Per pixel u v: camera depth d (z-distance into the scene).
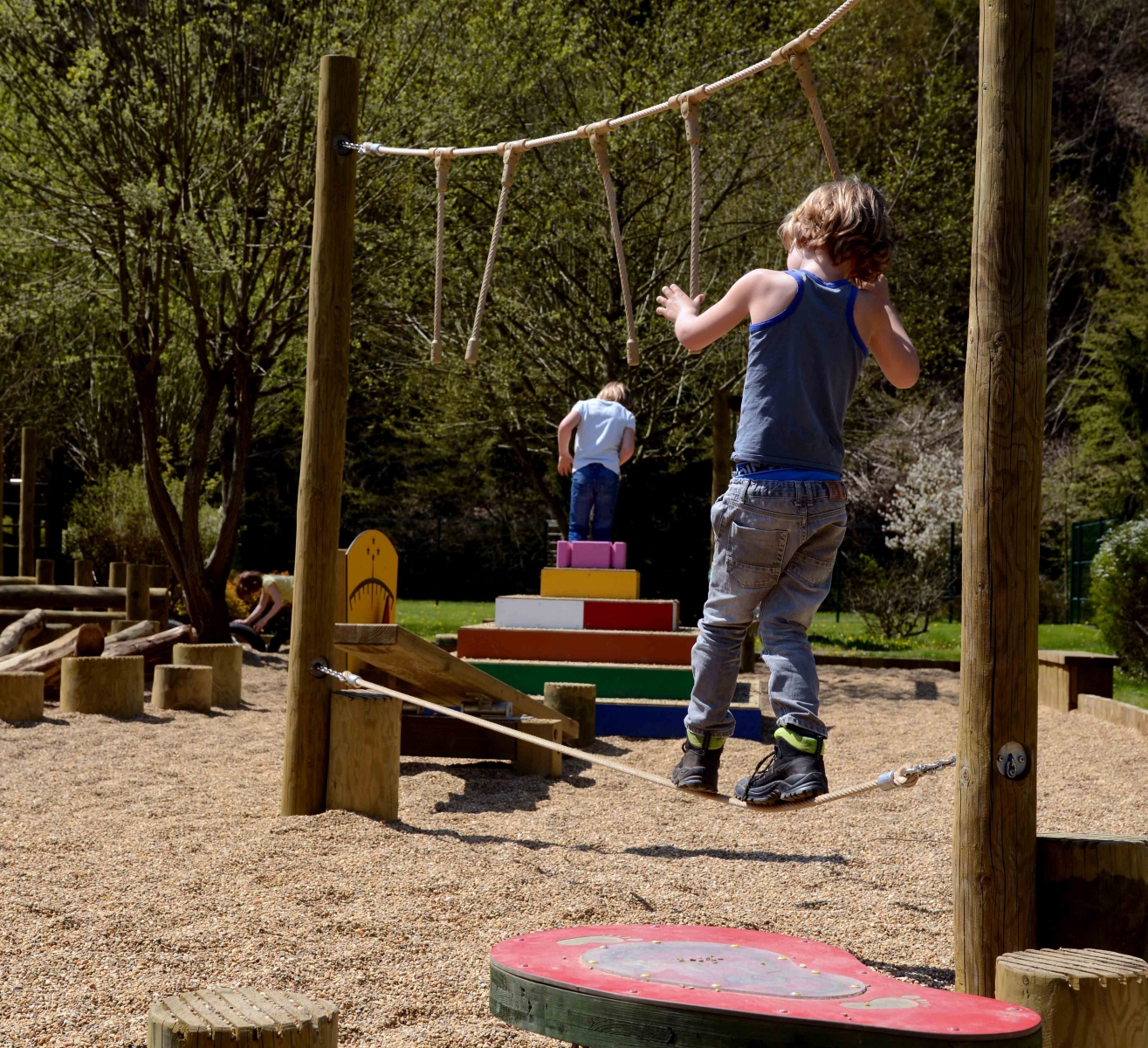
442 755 7.71
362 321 15.77
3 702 8.56
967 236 19.83
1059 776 7.48
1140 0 35.16
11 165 13.48
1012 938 3.35
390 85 14.08
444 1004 3.50
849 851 5.58
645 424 20.47
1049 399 31.84
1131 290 29.03
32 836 5.41
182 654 10.18
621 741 9.00
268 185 13.79
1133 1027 2.72
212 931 4.07
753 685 11.23
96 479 22.66
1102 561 14.82
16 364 21.81
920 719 10.27
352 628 6.28
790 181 19.39
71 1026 3.25
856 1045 2.17
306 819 5.82
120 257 13.50
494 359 18.16
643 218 18.11
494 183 17.12
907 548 24.77
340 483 6.23
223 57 13.77
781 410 3.64
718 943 2.82
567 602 10.24
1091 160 33.84
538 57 16.97
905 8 26.05
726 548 3.72
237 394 15.34
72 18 13.40
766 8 17.92
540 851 5.39
